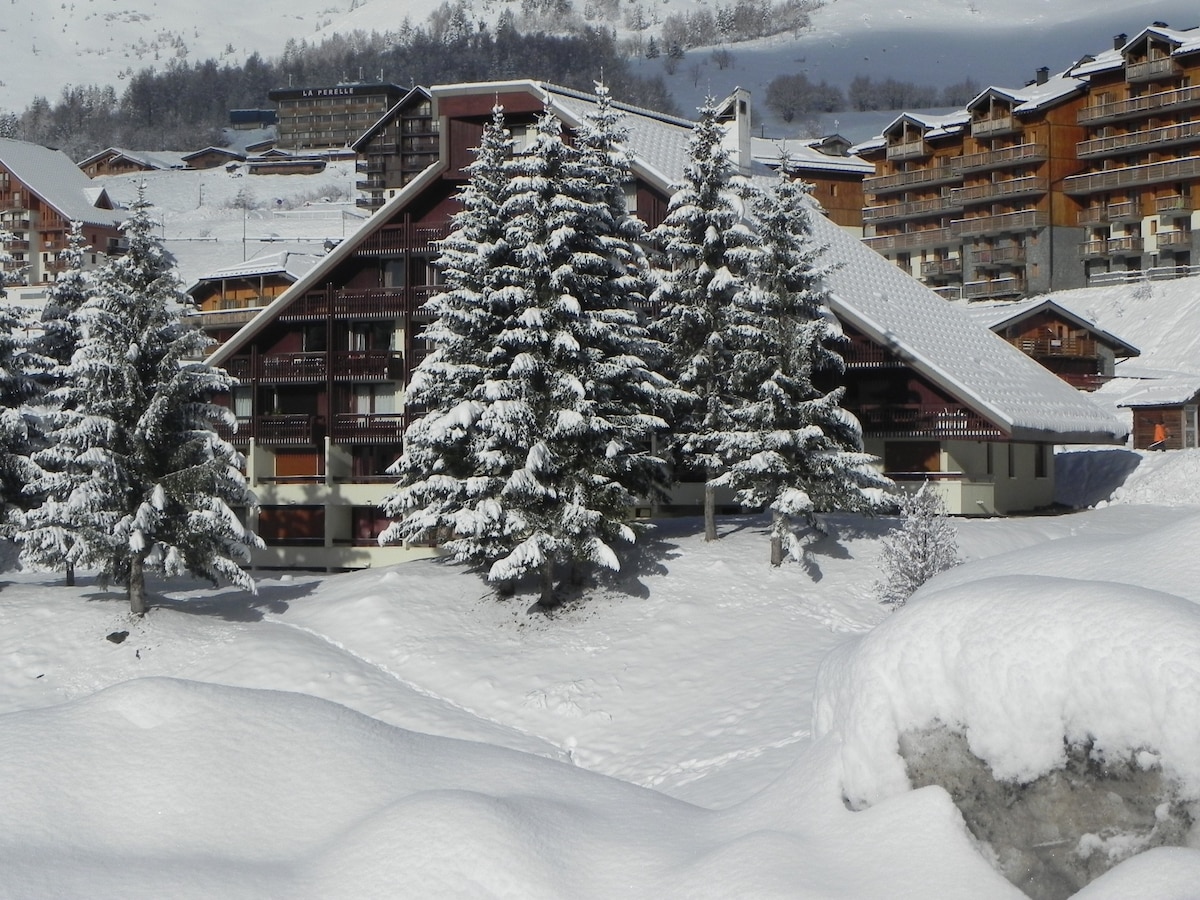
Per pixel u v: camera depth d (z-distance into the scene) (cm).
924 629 1497
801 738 2652
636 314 4284
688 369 4219
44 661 3578
